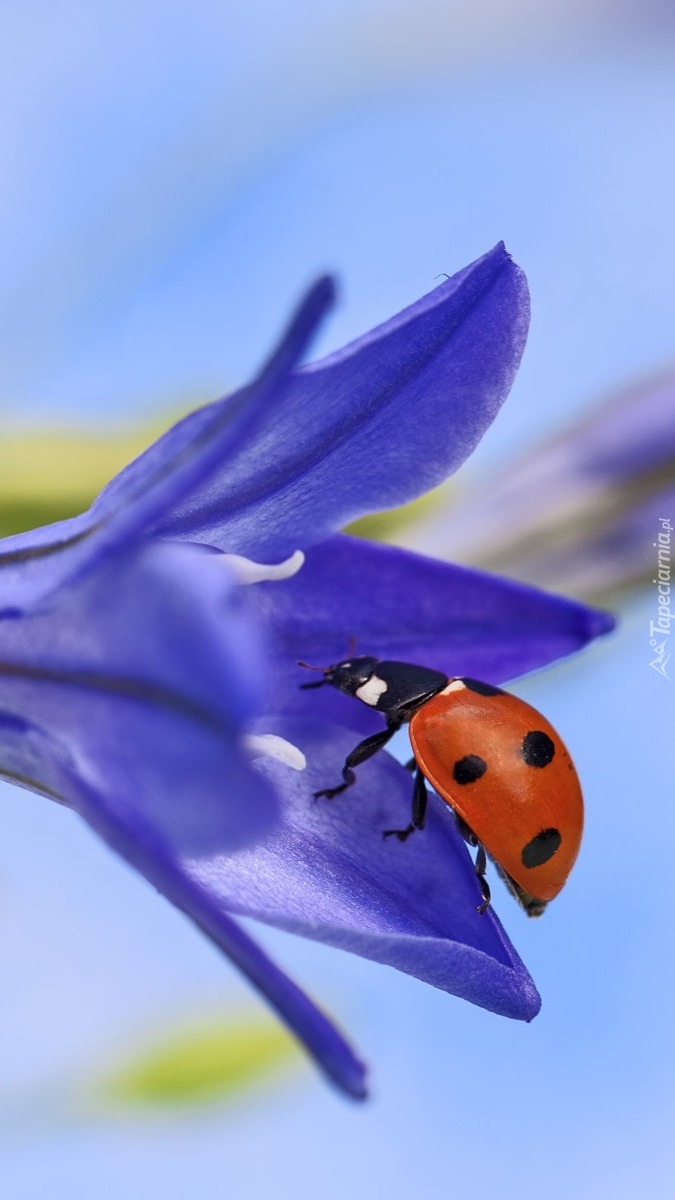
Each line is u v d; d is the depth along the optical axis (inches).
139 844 3.0
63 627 3.1
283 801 3.4
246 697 3.0
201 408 3.1
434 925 3.3
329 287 2.9
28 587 3.1
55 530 3.2
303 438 3.3
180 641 3.0
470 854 3.4
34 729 3.1
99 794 3.0
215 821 3.0
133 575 3.0
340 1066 3.0
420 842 3.4
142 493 3.1
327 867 3.3
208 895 3.1
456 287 3.2
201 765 3.0
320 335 3.0
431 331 3.3
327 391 3.2
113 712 3.0
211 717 3.0
